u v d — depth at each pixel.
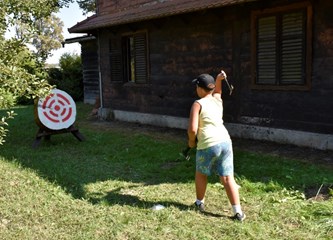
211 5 8.44
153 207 4.74
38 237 3.99
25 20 6.31
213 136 4.27
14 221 4.41
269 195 5.07
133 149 8.42
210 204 4.83
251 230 4.01
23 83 5.15
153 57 11.87
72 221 4.36
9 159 7.54
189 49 10.51
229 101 9.54
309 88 7.70
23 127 12.17
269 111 8.62
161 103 11.77
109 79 14.02
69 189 5.57
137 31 12.28
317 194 5.02
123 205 4.84
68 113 9.27
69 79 21.83
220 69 9.68
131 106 13.09
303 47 7.72
